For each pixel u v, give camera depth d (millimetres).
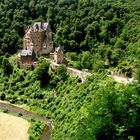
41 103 182375
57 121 156625
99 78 159750
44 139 143875
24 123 156125
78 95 160875
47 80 195250
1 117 162750
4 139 139125
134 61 173500
